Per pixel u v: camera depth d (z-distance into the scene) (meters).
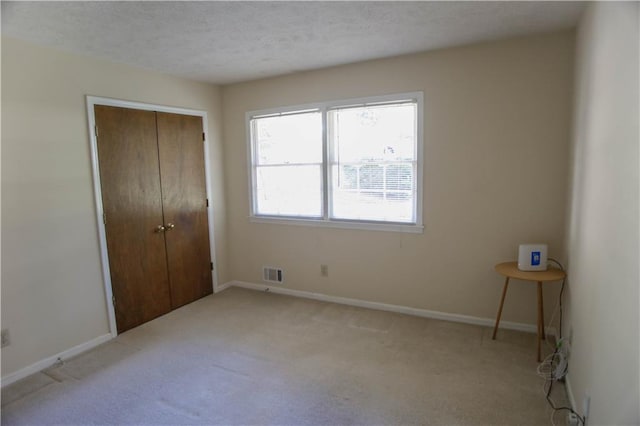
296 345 3.11
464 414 2.20
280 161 4.21
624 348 1.42
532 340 3.08
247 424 2.17
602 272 1.78
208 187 4.33
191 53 3.14
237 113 4.38
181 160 3.97
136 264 3.54
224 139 4.51
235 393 2.47
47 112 2.83
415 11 2.41
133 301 3.52
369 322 3.52
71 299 3.02
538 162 3.02
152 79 3.65
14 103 2.64
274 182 4.29
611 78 1.73
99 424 2.21
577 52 2.66
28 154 2.72
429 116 3.36
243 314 3.80
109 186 3.28
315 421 2.18
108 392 2.51
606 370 1.63
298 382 2.57
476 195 3.27
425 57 3.30
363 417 2.20
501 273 2.88
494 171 3.18
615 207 1.60
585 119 2.31
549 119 2.95
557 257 3.03
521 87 3.01
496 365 2.72
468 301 3.42
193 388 2.54
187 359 2.92
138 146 3.52
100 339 3.23
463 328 3.34
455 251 3.42
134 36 2.69
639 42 1.36
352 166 3.79
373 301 3.86
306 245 4.17
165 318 3.73
